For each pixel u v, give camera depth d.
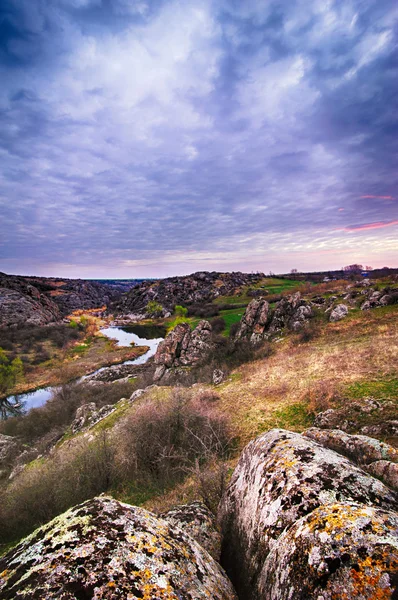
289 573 2.32
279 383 19.45
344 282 86.25
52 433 30.53
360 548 2.07
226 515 4.50
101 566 2.06
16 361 59.66
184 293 173.12
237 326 47.12
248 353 35.59
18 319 114.94
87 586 1.91
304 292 80.31
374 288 45.19
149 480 12.95
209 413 15.57
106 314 188.75
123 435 16.45
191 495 8.48
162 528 2.76
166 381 37.72
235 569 3.39
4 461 27.70
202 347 42.19
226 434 14.11
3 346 80.81
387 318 32.28
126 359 70.19
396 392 12.34
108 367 63.19
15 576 2.05
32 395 52.22
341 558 2.06
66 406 37.03
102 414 26.62
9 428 35.44
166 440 14.13
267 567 2.70
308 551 2.30
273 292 123.50
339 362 19.73
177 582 2.20
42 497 13.89
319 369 19.59
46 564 2.08
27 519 13.63
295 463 3.69
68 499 13.71
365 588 1.81
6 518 13.77
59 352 80.31
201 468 11.09
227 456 12.20
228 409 17.27
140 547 2.34
